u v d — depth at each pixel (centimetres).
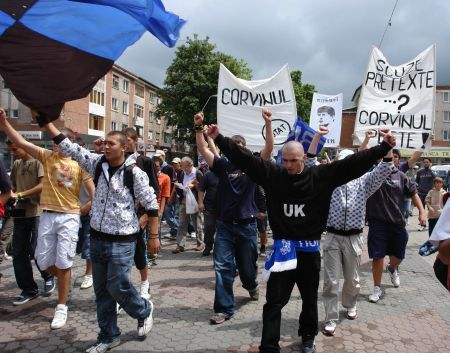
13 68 296
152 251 375
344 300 461
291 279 354
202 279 613
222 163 454
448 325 446
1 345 377
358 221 431
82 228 582
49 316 445
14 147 490
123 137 357
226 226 453
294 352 373
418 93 696
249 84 831
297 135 516
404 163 595
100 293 360
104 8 324
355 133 725
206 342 387
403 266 723
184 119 3572
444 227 223
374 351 380
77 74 306
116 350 366
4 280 577
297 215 341
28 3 308
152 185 530
